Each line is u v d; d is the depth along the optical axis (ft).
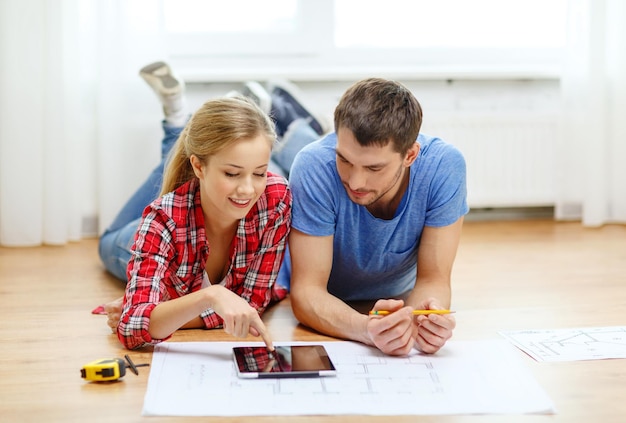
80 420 4.32
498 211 11.18
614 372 5.05
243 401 4.46
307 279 5.78
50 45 9.30
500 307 6.67
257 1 10.67
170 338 5.66
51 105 9.35
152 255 5.44
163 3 9.70
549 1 11.15
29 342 5.72
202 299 5.06
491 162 10.66
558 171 10.77
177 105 8.83
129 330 5.25
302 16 10.74
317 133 8.89
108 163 9.68
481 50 11.09
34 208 9.45
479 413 4.39
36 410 4.46
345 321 5.46
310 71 10.48
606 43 10.62
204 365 4.97
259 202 5.60
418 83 10.82
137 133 9.74
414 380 4.77
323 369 4.81
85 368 4.84
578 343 5.60
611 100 10.71
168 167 5.68
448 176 5.64
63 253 9.07
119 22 9.55
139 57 9.64
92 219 10.09
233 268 5.78
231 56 10.67
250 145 5.08
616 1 10.54
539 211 11.25
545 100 11.07
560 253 8.91
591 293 7.14
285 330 5.91
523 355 5.37
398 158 4.96
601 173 10.48
